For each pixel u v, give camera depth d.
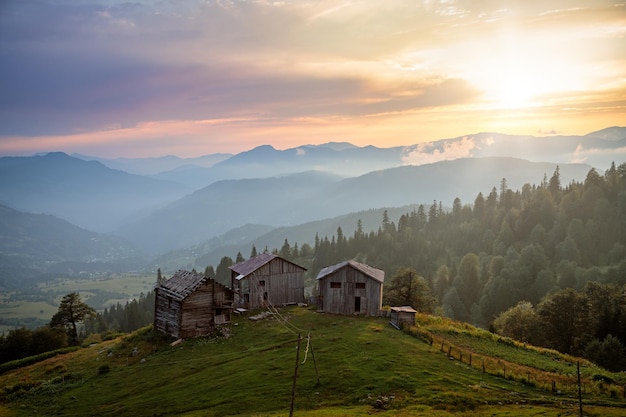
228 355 54.94
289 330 62.72
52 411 46.38
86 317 103.69
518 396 38.50
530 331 82.75
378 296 70.62
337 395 39.31
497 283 153.75
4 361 85.56
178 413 39.62
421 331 57.75
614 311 81.81
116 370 57.00
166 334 65.88
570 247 173.38
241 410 38.31
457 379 41.75
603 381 44.34
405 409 35.28
